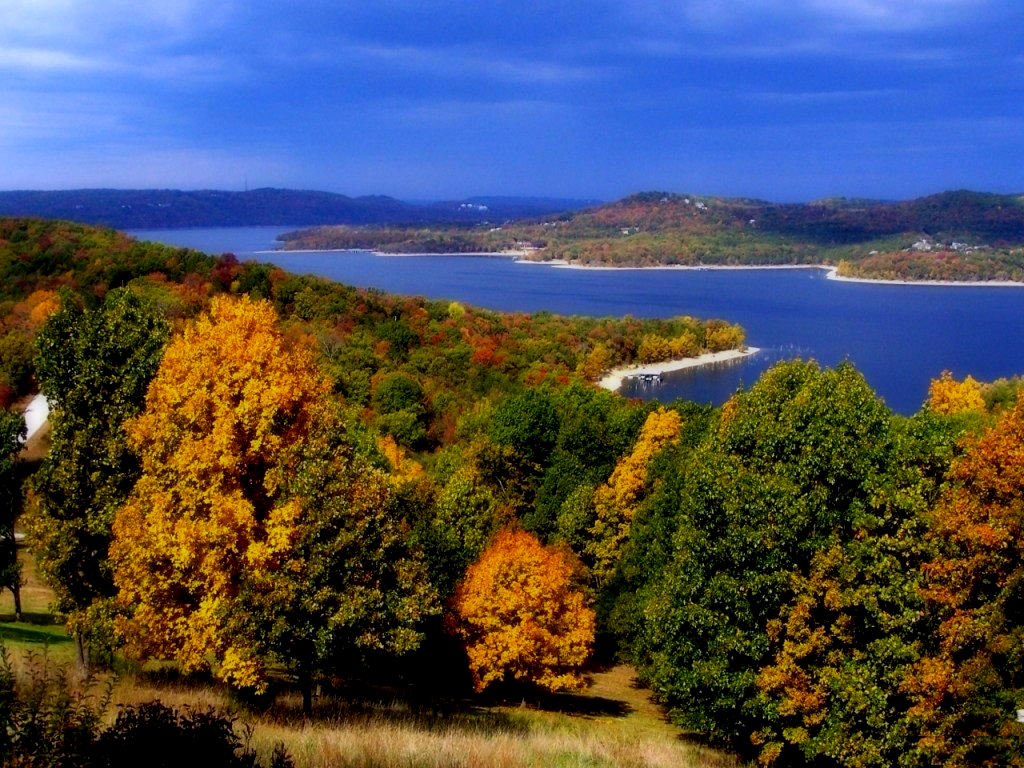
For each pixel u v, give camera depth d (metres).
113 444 16.56
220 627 14.95
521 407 53.97
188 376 15.21
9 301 81.88
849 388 18.56
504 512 43.84
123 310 17.52
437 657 29.19
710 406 45.31
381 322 107.50
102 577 17.45
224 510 14.70
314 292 107.19
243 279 100.94
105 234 109.38
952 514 15.28
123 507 15.93
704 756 18.20
